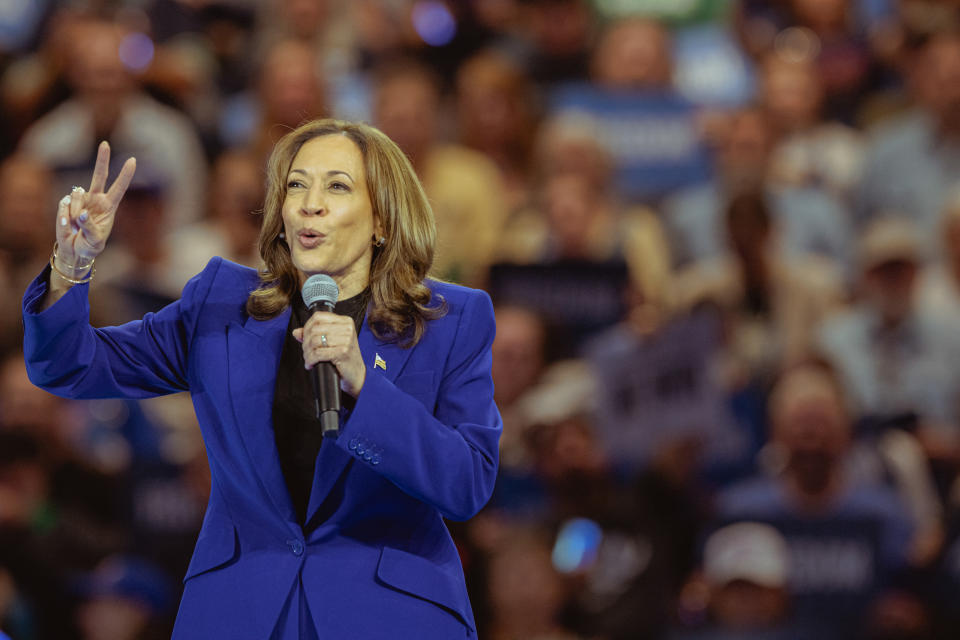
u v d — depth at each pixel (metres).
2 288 20.52
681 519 17.97
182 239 21.83
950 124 22.91
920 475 18.52
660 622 17.33
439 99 25.64
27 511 17.94
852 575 17.55
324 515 7.04
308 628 6.87
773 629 17.11
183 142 24.30
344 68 26.36
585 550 17.53
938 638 17.36
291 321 7.30
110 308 19.45
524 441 18.44
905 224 21.95
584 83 25.45
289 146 7.43
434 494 6.89
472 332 7.36
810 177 23.89
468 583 16.89
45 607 17.67
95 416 19.23
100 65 23.61
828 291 20.75
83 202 6.93
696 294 20.50
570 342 19.38
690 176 22.95
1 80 26.20
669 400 18.20
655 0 26.84
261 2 28.56
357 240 7.21
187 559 18.31
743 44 26.56
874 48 26.27
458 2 26.09
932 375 19.88
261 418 7.01
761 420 19.14
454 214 21.47
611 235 21.08
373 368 7.09
